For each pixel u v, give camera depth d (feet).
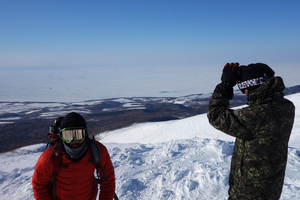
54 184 6.86
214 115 6.24
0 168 31.27
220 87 6.43
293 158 17.62
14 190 19.93
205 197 13.53
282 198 11.98
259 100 5.86
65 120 6.46
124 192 15.35
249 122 5.72
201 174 15.90
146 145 30.32
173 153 23.56
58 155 6.71
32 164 32.01
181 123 209.36
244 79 6.09
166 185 15.69
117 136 306.35
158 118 552.82
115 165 21.76
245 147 6.11
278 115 5.73
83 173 6.86
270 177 5.85
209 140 27.48
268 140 5.74
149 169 19.84
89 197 7.26
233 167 6.58
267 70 6.01
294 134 46.14
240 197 6.26
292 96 116.98
